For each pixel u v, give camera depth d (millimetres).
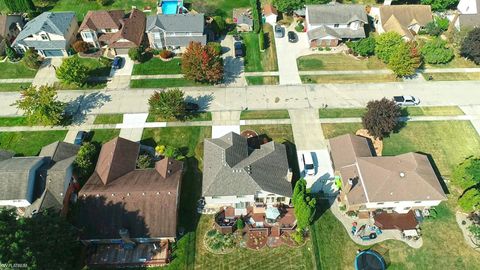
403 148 70375
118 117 76250
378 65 86812
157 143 71500
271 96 80312
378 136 68812
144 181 60719
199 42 84500
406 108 77562
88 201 57188
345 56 89250
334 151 66500
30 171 58469
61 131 73938
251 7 102750
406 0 104250
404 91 81062
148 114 76750
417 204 59469
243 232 58875
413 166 60812
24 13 101812
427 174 60344
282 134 72812
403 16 93500
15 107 78625
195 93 81000
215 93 81000
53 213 52781
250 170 59594
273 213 58625
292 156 69125
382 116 67250
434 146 70812
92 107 78250
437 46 84562
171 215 56719
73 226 54469
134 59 86375
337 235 58531
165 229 56156
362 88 81812
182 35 89000
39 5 105250
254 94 80812
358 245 57406
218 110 77438
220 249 57031
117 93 81125
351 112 76812
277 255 56500
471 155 69562
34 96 71750
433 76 84500
